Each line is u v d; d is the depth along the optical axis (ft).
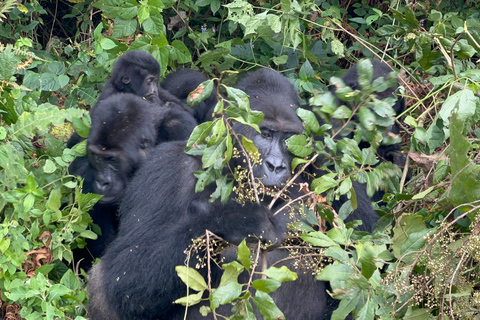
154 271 15.65
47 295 17.80
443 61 21.94
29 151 20.98
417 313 16.14
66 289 17.98
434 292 15.58
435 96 20.77
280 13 30.60
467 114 16.29
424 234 15.62
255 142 17.89
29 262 18.92
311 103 16.57
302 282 17.84
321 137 20.80
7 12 29.37
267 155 17.79
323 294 18.37
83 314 19.17
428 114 22.29
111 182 21.74
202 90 14.76
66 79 26.81
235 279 13.66
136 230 17.03
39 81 26.35
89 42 32.22
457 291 16.14
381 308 14.78
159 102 28.19
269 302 13.20
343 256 14.28
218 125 14.38
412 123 18.56
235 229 14.70
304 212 16.57
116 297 16.21
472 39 20.24
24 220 19.15
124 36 30.58
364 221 18.42
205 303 16.79
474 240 14.85
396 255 16.55
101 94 28.17
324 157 18.24
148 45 30.01
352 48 32.12
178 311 16.87
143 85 27.89
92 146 21.77
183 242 15.42
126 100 23.15
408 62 32.65
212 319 16.98
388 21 34.06
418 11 34.17
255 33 30.27
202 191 17.25
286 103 18.85
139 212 17.49
